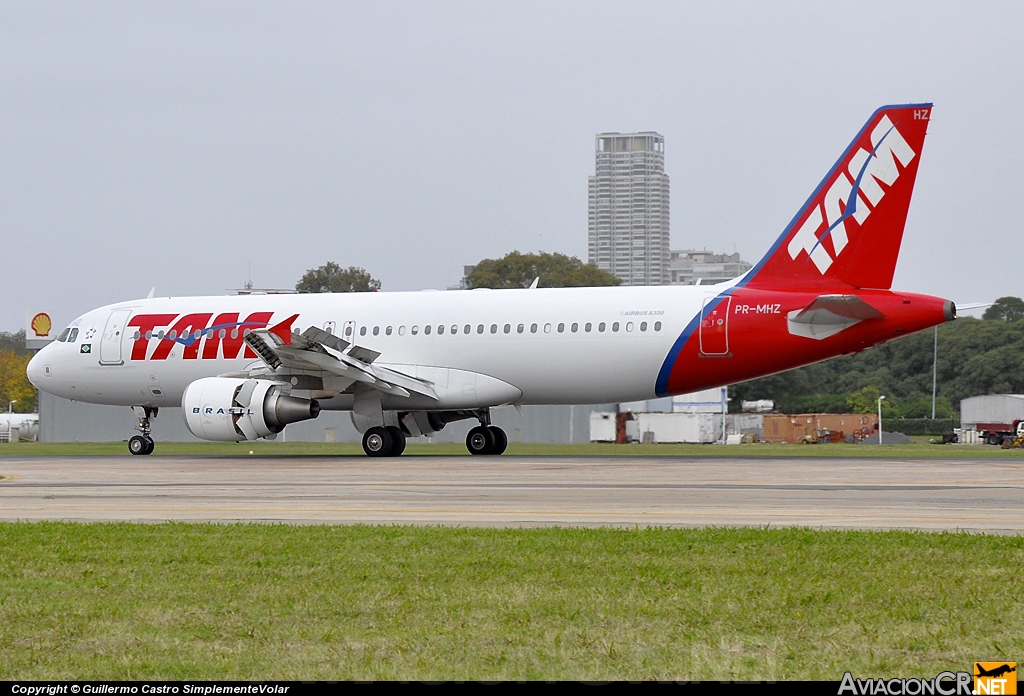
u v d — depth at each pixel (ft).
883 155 297.53
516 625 92.53
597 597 103.30
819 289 304.30
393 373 327.88
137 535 144.66
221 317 358.64
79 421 595.47
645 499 190.90
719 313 309.42
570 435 552.41
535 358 325.62
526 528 149.69
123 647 86.22
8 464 314.55
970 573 114.01
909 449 461.78
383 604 100.78
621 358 317.63
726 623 93.09
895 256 297.94
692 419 612.70
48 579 115.44
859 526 152.87
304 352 316.40
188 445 491.31
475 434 357.00
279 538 140.87
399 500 192.03
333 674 78.33
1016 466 279.49
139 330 366.63
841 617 95.14
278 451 411.95
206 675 78.23
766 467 274.98
